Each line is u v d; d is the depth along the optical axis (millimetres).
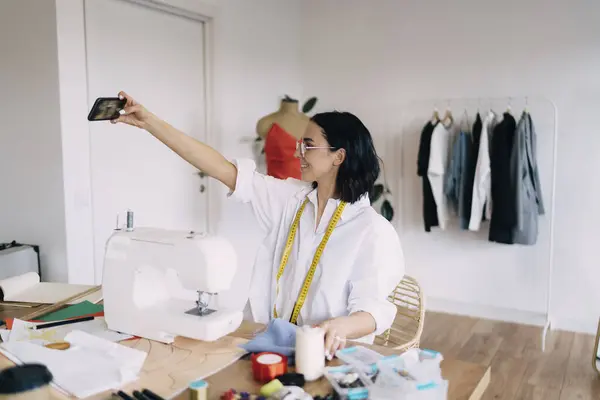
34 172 2736
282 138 3666
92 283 2891
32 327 1522
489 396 2910
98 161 2951
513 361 3385
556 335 3881
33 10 2629
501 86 4102
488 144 3871
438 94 4332
